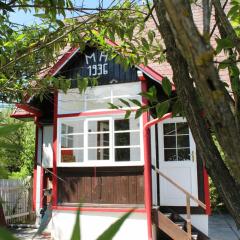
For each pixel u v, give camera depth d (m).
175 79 1.46
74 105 9.79
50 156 11.30
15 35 4.71
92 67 9.66
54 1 3.14
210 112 1.17
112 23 4.10
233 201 1.38
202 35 1.05
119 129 9.35
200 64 1.01
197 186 9.42
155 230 8.70
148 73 8.77
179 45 1.01
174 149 9.77
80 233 0.69
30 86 5.17
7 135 0.83
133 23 4.24
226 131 1.19
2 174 0.91
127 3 4.29
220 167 1.41
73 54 9.24
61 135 9.80
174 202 9.51
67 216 9.22
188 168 9.58
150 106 2.16
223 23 1.42
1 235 0.55
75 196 9.41
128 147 9.06
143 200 8.81
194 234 8.73
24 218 12.29
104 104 9.55
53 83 5.50
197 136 1.43
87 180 9.39
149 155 8.88
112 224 0.72
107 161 9.22
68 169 9.60
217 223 12.17
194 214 9.27
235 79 1.49
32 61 4.54
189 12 0.98
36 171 11.45
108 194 9.16
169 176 9.67
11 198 11.88
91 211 8.99
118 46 5.04
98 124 9.64
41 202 11.16
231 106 1.30
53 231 9.26
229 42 1.42
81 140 9.71
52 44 4.26
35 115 11.09
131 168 9.05
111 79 9.52
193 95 1.42
